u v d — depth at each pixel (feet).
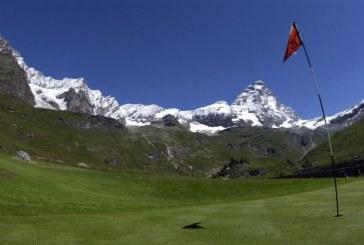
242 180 281.74
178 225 111.55
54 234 102.27
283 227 101.35
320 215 112.57
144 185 267.80
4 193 170.30
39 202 166.71
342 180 256.73
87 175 275.18
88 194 206.08
